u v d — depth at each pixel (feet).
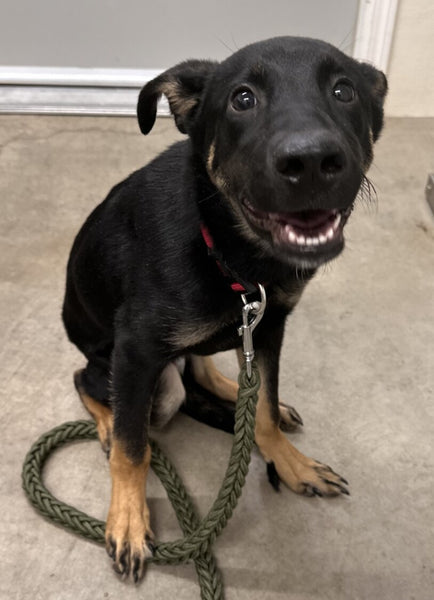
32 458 1.88
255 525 1.82
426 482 1.93
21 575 1.69
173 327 1.55
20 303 2.39
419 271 2.61
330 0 3.32
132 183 1.67
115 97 3.41
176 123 1.58
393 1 3.18
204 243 1.50
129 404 1.65
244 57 1.39
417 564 1.75
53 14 3.31
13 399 2.09
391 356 2.29
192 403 2.05
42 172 3.00
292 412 2.04
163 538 1.80
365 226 2.80
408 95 3.47
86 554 1.74
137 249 1.59
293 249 1.28
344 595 1.68
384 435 2.05
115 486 1.74
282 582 1.70
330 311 2.44
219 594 1.65
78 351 2.25
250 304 1.46
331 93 1.35
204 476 1.95
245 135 1.32
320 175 1.16
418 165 3.15
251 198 1.28
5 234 2.67
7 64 3.45
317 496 1.89
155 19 3.34
